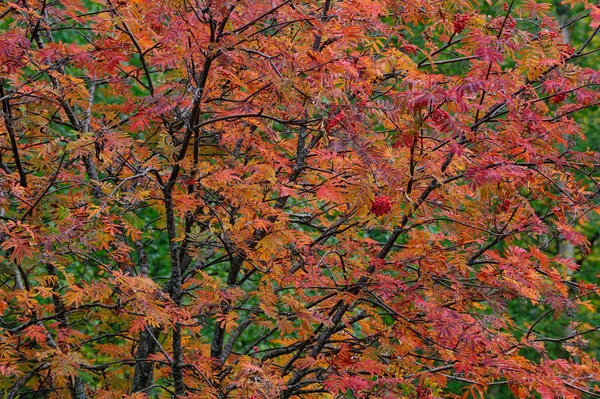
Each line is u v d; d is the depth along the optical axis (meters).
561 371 5.31
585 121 13.88
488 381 5.39
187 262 6.68
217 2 3.82
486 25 5.61
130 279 4.44
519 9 5.74
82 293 4.43
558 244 14.51
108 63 4.63
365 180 4.45
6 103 5.13
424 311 5.23
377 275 5.04
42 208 5.08
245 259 5.71
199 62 4.64
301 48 4.86
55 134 5.59
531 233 5.57
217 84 5.42
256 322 5.47
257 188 5.07
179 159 4.74
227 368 6.07
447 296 5.19
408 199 4.59
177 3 4.17
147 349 6.29
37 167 5.30
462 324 4.79
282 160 5.29
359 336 9.79
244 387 4.50
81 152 4.86
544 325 13.18
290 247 6.00
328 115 4.67
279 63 4.44
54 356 4.82
